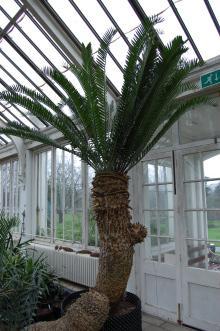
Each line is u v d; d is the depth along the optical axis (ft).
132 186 14.21
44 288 11.88
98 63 9.33
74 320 8.72
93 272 15.42
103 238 9.46
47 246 20.20
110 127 10.24
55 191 20.92
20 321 9.58
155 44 9.16
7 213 26.76
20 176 23.56
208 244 11.49
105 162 9.80
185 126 12.61
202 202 11.82
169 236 12.76
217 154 11.59
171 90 9.12
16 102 10.23
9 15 15.49
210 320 11.15
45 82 18.03
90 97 9.12
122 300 10.46
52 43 15.65
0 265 10.80
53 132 20.27
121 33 13.37
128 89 9.20
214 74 10.80
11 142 25.48
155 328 11.68
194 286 11.71
